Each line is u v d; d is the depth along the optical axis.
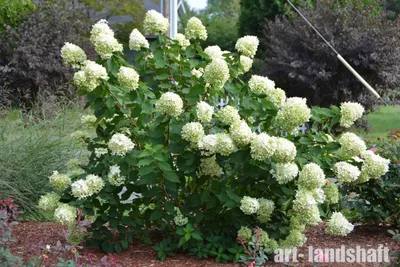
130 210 4.68
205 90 4.38
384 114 20.52
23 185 5.71
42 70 16.20
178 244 4.24
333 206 5.27
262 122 4.30
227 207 4.16
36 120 7.53
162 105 3.98
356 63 15.19
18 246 4.50
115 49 4.12
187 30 4.41
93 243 4.43
